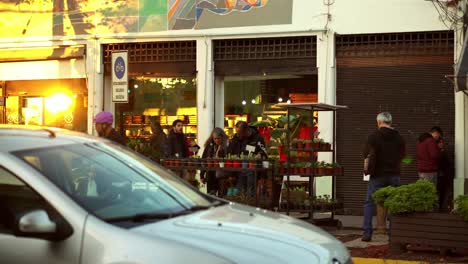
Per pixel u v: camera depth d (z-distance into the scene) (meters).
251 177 12.47
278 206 13.32
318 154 15.55
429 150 13.62
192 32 16.53
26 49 18.02
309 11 15.66
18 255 4.89
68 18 17.58
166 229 4.93
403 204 9.66
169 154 14.84
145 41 16.92
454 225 9.48
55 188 5.05
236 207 6.00
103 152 5.98
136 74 17.11
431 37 14.99
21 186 5.10
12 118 18.41
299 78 16.02
